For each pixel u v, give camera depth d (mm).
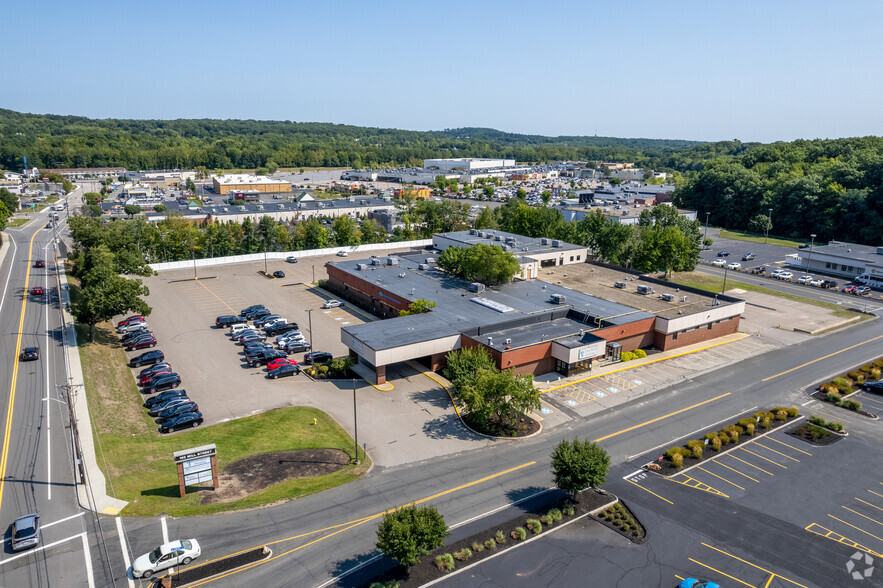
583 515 43500
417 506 44125
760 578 37188
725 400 63844
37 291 91375
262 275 118625
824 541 40812
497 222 165250
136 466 48719
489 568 37906
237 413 59250
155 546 39281
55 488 45031
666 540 40781
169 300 99500
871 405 63219
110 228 104562
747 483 48031
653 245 116625
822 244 166500
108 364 69688
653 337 79875
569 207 195875
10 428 53188
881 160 169500
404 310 82688
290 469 49062
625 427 57438
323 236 147625
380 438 54562
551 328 76250
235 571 37344
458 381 58438
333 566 37906
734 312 86000
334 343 80125
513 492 46312
